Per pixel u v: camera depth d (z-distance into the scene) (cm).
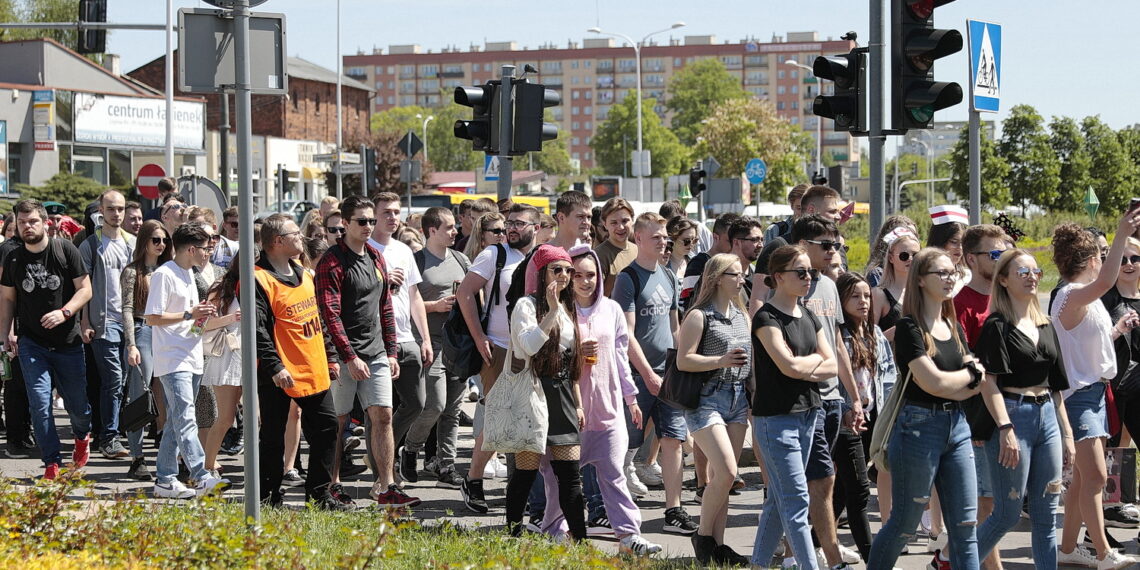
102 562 598
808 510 718
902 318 652
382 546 616
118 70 6644
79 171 4962
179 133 5356
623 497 791
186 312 941
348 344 875
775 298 690
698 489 954
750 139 9131
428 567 655
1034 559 704
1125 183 5628
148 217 1402
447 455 1026
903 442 651
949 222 856
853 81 1088
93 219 1267
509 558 666
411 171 2891
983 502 732
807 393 685
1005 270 681
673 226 1031
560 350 759
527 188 8344
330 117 8569
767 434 683
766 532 712
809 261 679
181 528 646
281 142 7794
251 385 671
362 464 1105
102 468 1078
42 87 4772
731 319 750
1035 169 5616
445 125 15188
